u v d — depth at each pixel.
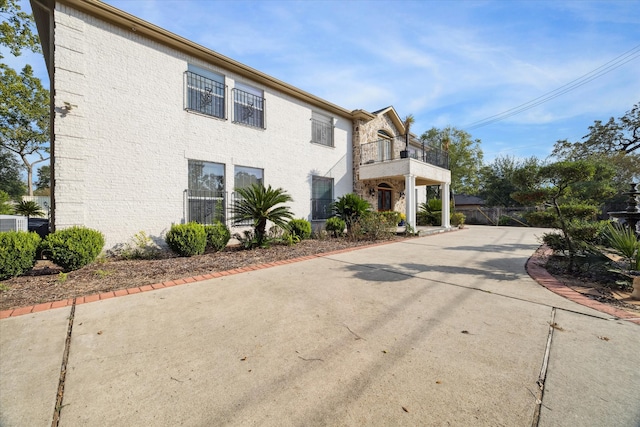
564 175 5.33
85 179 6.39
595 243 5.75
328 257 6.94
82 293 4.12
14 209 14.26
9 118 16.91
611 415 1.73
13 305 3.62
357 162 13.49
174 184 7.81
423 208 18.33
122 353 2.49
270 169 10.19
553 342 2.66
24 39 12.95
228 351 2.53
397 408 1.81
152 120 7.42
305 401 1.88
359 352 2.50
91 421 1.70
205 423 1.68
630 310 3.48
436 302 3.75
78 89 6.27
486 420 1.70
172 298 3.94
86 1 6.12
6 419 1.71
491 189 23.91
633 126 19.64
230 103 9.05
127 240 6.98
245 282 4.73
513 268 5.71
